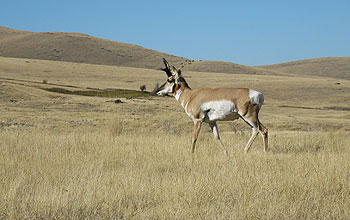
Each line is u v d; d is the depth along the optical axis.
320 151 19.08
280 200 8.91
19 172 12.34
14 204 8.70
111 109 69.56
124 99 89.12
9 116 51.97
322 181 10.52
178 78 19.42
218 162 14.55
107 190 9.91
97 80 184.00
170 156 16.09
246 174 11.52
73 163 14.21
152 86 169.88
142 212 8.41
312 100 149.00
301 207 8.54
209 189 9.92
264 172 11.76
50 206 8.52
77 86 147.12
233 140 24.69
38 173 12.23
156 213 8.37
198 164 14.09
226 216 7.99
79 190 9.65
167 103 88.44
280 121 63.88
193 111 18.44
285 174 11.35
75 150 17.03
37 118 52.16
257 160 14.72
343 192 9.58
